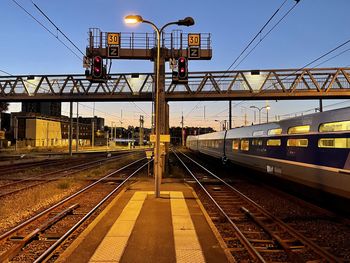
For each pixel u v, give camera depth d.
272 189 18.64
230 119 48.50
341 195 12.56
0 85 29.62
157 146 15.09
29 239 8.78
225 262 6.98
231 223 10.27
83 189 17.98
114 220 10.63
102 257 7.23
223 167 35.81
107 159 48.66
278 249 8.24
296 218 11.73
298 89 27.17
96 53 21.89
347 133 12.23
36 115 94.69
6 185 19.72
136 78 28.31
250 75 27.53
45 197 16.08
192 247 7.93
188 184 20.69
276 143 19.31
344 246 8.58
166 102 26.41
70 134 54.03
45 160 45.97
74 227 9.72
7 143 86.06
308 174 15.06
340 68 26.83
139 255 7.37
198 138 64.12
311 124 15.06
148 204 13.37
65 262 6.93
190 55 21.94
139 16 15.23
